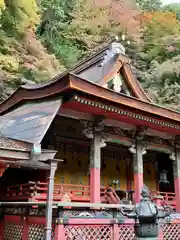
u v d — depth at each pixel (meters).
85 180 14.37
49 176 6.54
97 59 13.89
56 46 32.09
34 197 9.84
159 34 37.84
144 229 6.39
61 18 34.72
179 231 9.70
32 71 23.00
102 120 11.44
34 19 25.77
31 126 8.45
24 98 11.33
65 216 7.25
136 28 36.91
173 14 39.34
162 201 12.84
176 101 30.89
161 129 13.56
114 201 12.40
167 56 36.81
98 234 7.72
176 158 14.77
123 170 16.53
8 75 21.47
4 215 10.02
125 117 11.49
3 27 23.98
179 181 14.40
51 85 9.55
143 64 36.94
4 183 12.23
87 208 7.82
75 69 15.05
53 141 13.38
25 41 23.92
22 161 6.17
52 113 8.70
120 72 13.08
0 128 9.83
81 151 14.58
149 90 31.64
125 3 37.66
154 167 18.77
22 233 8.61
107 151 16.05
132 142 12.88
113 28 36.28
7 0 24.20
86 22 35.03
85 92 9.12
